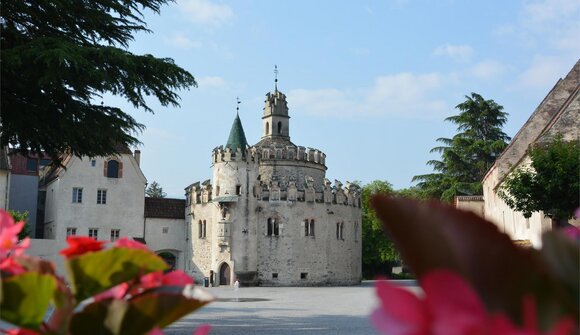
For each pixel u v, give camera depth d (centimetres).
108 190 5972
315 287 5931
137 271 177
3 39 1711
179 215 6544
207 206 6209
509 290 103
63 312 163
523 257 103
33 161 6209
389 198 109
